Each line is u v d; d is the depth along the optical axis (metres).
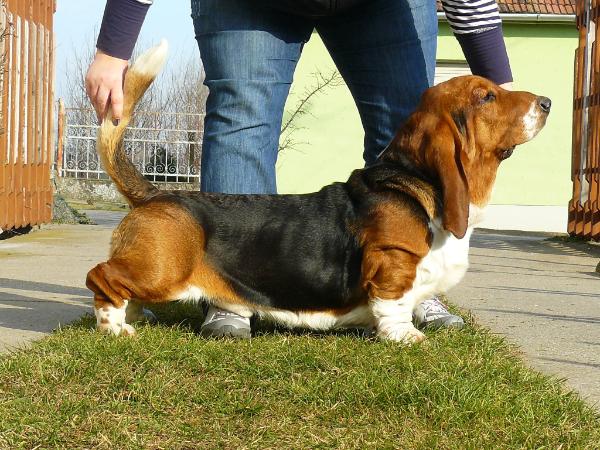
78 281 6.91
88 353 3.83
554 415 3.20
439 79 20.91
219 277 4.43
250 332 4.54
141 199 4.47
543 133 20.70
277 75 4.88
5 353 4.01
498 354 4.17
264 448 2.87
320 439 2.93
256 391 3.45
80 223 14.89
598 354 4.50
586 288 7.47
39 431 2.96
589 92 13.01
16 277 7.08
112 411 3.19
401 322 4.35
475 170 4.44
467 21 4.87
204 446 2.90
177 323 4.86
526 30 20.66
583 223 12.94
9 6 11.33
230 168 4.84
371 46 4.92
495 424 3.09
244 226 4.46
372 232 4.33
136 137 25.97
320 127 20.42
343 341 4.25
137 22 4.25
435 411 3.17
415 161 4.42
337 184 4.64
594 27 13.01
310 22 4.95
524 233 16.06
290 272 4.43
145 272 4.27
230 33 4.77
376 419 3.15
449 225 4.24
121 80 4.29
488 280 7.99
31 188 12.52
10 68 11.41
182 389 3.42
